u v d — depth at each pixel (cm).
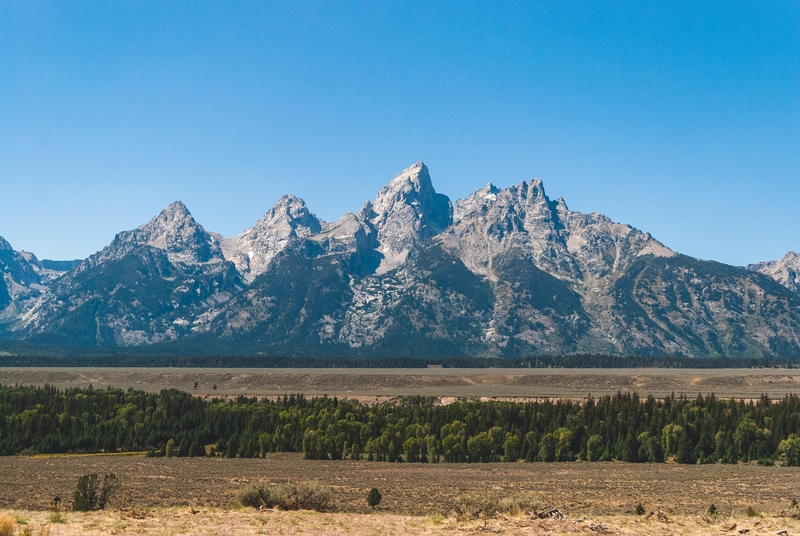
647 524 10194
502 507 10719
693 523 10431
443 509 12175
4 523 7531
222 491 14862
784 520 10519
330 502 12538
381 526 9356
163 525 8950
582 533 9206
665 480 17438
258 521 9500
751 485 16575
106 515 9575
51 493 14412
